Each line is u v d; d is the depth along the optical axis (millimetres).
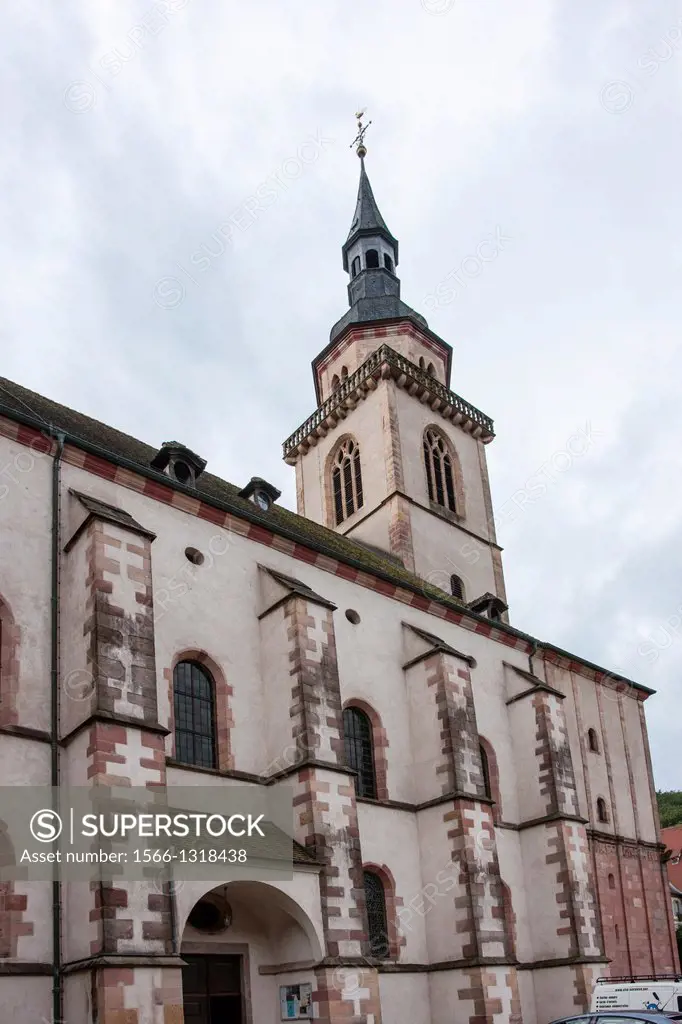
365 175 56750
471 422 49719
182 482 26359
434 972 26094
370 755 28250
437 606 32781
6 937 17156
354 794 23797
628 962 35094
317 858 22062
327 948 21172
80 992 16828
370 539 44281
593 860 35906
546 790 32531
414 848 27625
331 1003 20578
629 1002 22797
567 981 29734
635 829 39156
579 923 30328
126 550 20828
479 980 24922
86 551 20594
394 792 27984
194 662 24250
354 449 47469
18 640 19922
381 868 26344
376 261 53562
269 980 21891
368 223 54281
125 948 16906
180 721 23250
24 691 19562
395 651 30375
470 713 29219
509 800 32812
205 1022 20656
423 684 29531
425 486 45688
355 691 28312
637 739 41812
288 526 33469
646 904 37625
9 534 20844
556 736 33469
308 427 50438
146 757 18938
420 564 42906
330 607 25688
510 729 34219
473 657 33938
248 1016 21234
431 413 48312
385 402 45781
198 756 23297
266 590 26203
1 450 21500
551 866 31453
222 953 21344
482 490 49250
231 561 26094
